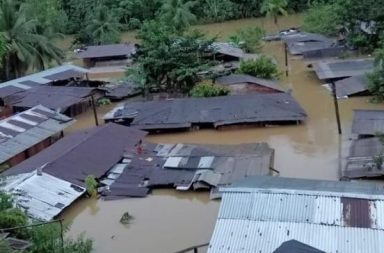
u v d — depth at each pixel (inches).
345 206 660.1
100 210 953.5
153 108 1371.8
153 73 1582.2
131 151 1120.8
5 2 1846.7
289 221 651.5
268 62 1652.3
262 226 649.6
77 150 1069.8
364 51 1831.9
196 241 842.2
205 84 1486.2
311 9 2378.2
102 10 2407.7
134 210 948.0
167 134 1314.0
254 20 2765.7
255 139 1249.4
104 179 1031.6
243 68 1616.6
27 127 1231.5
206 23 2790.4
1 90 1510.8
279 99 1362.0
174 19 2284.7
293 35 2139.5
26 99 1451.8
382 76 1389.0
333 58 1822.1
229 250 626.8
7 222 732.7
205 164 1034.7
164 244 842.2
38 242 706.2
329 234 630.5
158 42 1572.3
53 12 2299.5
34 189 928.9
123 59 2064.5
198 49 1585.9
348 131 1228.5
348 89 1451.8
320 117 1339.8
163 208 946.7
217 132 1299.2
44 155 1088.8
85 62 2084.2
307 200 673.6
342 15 1903.3
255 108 1321.4
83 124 1440.7
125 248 841.5
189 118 1312.7
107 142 1127.0
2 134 1178.0
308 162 1097.4
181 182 994.7
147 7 2810.0
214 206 938.1
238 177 975.6
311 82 1633.9
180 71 1524.4
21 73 1808.6
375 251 607.8
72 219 926.4
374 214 647.1
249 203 681.0
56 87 1542.8
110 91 1600.6
